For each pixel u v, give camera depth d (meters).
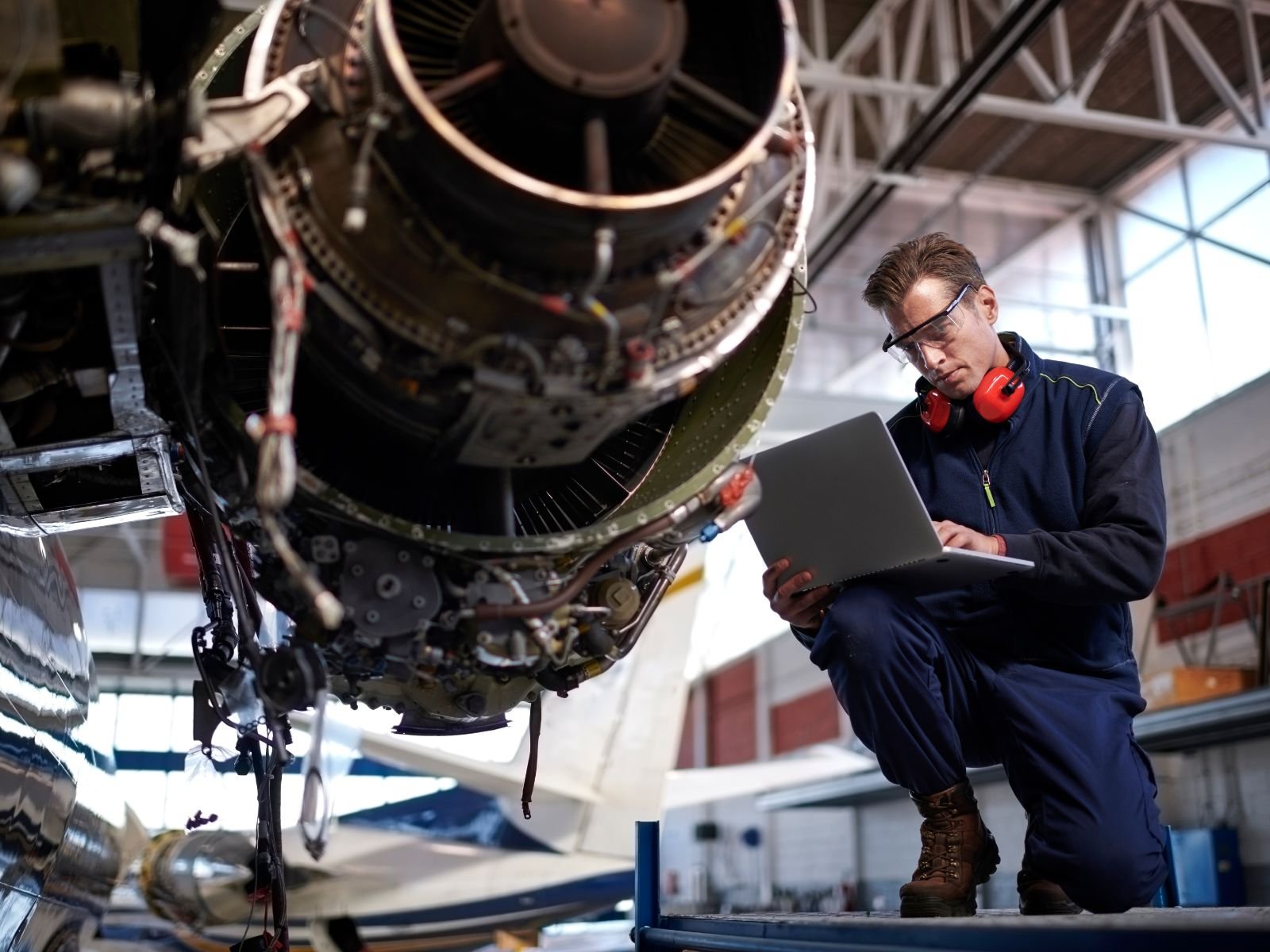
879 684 2.24
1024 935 1.56
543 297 1.50
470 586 1.73
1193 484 10.70
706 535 1.95
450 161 1.41
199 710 2.24
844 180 10.63
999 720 2.34
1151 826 2.16
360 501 1.91
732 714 19.84
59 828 2.78
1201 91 11.31
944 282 2.42
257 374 1.96
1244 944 1.33
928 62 10.83
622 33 1.47
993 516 2.45
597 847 8.19
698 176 1.61
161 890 6.70
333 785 2.36
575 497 2.14
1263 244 10.92
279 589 1.80
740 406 1.98
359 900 7.50
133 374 1.74
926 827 2.33
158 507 2.26
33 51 1.37
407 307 1.54
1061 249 13.29
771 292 1.75
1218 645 9.90
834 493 2.22
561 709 8.45
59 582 2.81
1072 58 10.59
